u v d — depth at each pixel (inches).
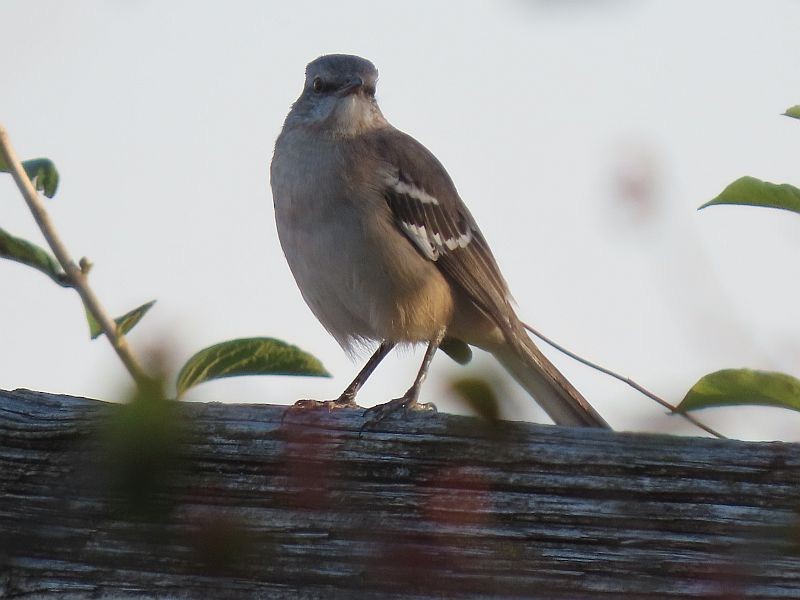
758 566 225.8
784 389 248.8
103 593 245.3
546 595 239.1
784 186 249.4
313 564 241.4
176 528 241.0
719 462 242.7
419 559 235.6
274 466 248.7
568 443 247.0
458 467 248.4
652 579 237.9
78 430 249.0
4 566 248.8
